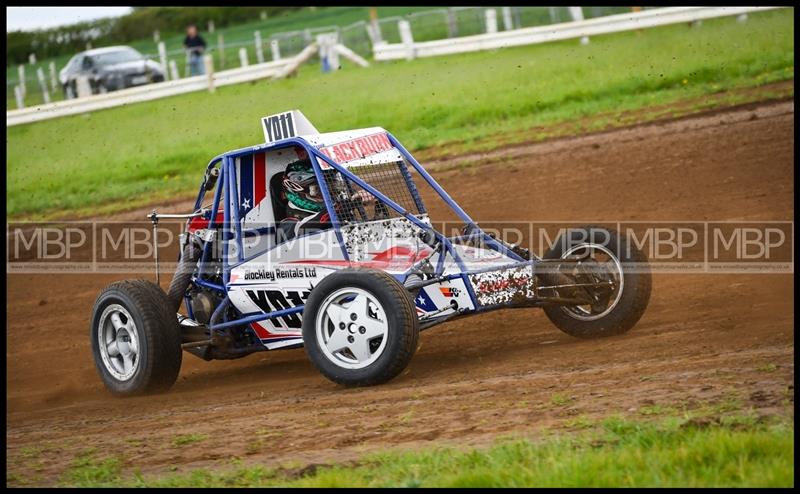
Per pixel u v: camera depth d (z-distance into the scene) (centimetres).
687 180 2392
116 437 1160
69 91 5297
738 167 2420
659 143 2725
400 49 4672
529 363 1290
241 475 920
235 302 1424
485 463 866
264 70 4669
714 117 2889
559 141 2952
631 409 988
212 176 1488
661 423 923
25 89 5834
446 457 895
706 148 2608
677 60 3569
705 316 1461
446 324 1639
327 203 1347
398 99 3769
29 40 7644
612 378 1129
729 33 3775
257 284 1398
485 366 1309
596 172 2577
